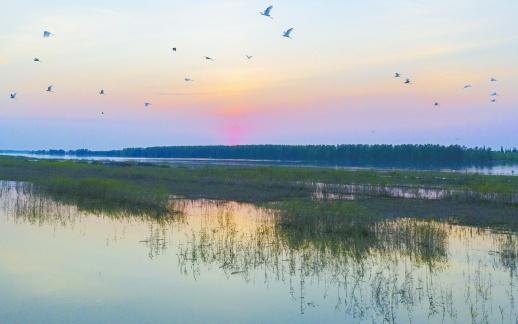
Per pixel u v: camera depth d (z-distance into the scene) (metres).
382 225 19.91
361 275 13.77
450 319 10.51
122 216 23.89
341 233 19.30
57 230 19.84
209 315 10.66
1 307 10.91
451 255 16.11
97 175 49.75
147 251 16.23
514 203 28.39
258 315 10.71
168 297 11.80
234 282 13.03
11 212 24.50
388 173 58.72
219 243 17.45
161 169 60.38
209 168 59.31
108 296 11.75
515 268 14.45
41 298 11.54
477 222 22.59
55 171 55.62
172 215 24.45
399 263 15.11
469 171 76.88
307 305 11.33
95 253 15.91
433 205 27.95
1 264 14.43
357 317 10.64
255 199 31.53
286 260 15.36
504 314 10.73
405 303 11.48
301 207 22.97
